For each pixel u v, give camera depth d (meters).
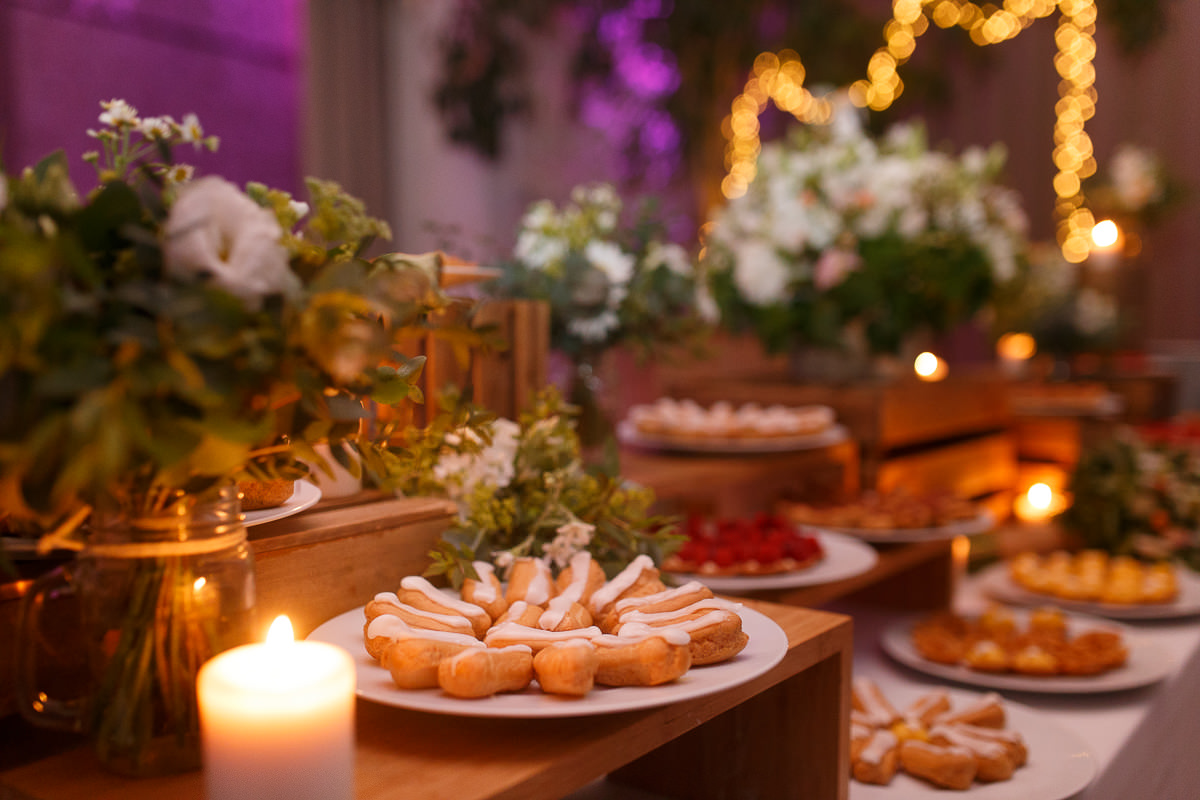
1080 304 2.61
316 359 0.44
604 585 0.67
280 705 0.40
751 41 3.12
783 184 1.79
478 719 0.53
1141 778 0.99
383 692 0.51
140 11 2.41
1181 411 2.72
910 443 1.79
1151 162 3.01
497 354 0.98
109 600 0.48
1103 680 1.06
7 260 0.36
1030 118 3.30
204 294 0.39
